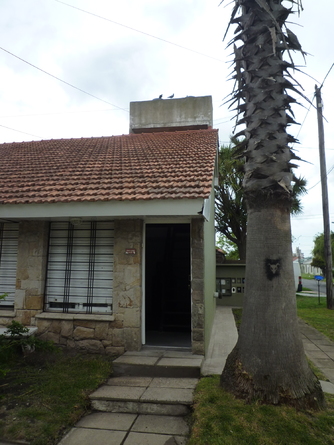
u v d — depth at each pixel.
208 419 3.37
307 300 16.69
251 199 4.02
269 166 3.94
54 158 8.00
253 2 4.05
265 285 3.79
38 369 4.89
